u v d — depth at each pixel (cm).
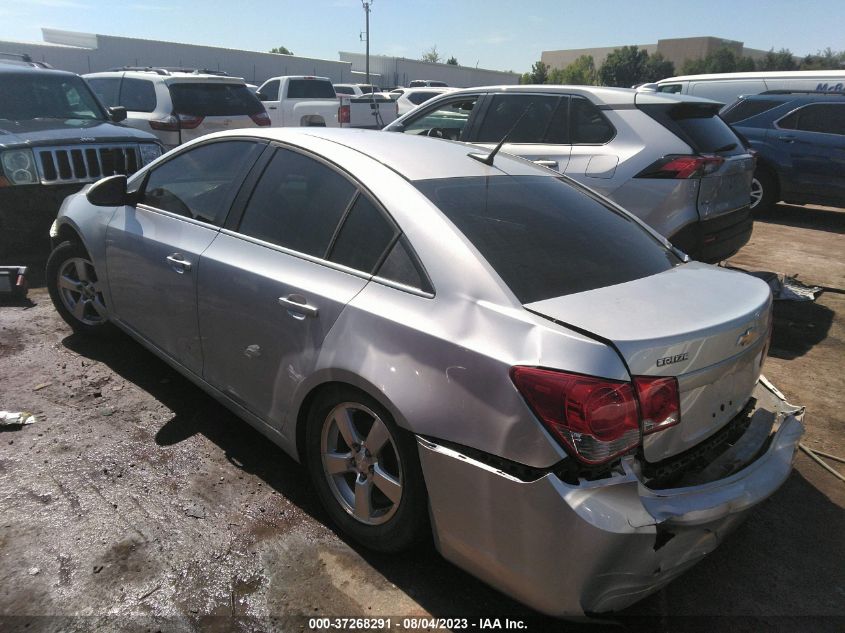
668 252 273
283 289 254
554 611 188
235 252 283
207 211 311
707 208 473
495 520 191
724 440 228
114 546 240
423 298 216
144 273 335
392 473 232
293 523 260
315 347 239
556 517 178
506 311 199
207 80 953
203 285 293
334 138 285
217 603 218
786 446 231
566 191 290
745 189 529
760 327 222
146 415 336
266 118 1031
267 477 289
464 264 214
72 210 403
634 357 182
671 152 479
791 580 247
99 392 355
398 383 209
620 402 178
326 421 246
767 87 1130
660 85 1308
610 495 178
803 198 945
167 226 327
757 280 251
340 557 242
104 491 271
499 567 195
